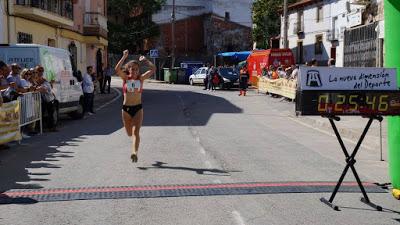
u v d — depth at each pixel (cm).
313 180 834
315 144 1253
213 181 817
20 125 1215
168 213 643
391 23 720
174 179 830
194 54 6225
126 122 979
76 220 616
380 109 650
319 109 636
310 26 4566
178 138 1298
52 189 766
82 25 3438
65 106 1628
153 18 6109
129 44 5816
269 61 3350
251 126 1611
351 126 1569
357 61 2941
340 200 710
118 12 5816
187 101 2644
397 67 707
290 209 663
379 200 716
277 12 5397
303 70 635
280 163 980
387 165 989
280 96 2923
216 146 1178
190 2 6206
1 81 1184
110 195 729
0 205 681
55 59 1590
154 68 987
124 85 970
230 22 6159
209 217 627
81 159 1002
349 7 3444
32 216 633
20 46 1471
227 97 2941
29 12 2288
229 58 4878
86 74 1978
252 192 747
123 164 954
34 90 1345
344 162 1008
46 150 1110
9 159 1008
